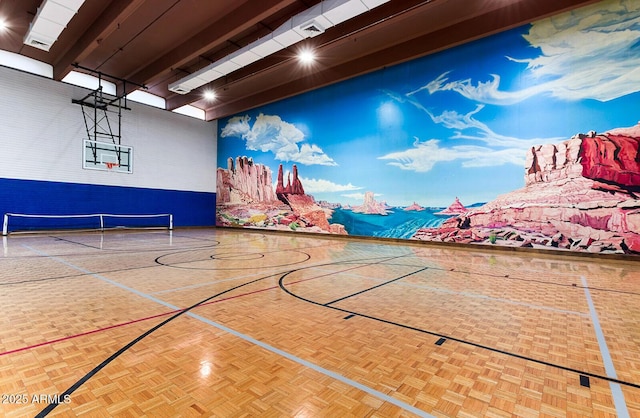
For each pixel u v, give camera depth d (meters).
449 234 7.61
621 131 5.75
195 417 1.29
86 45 7.07
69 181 9.26
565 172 6.25
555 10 6.01
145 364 1.71
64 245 6.59
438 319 2.50
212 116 12.41
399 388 1.52
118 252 5.75
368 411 1.34
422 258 5.72
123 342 1.99
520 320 2.50
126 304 2.76
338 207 9.54
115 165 10.15
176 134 11.76
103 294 3.05
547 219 6.42
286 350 1.91
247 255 5.71
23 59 8.44
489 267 4.86
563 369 1.73
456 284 3.69
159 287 3.35
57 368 1.66
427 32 7.15
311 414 1.32
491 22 6.65
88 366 1.68
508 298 3.12
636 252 5.59
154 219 11.16
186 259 5.13
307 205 10.26
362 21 6.55
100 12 6.43
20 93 8.41
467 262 5.32
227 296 3.05
